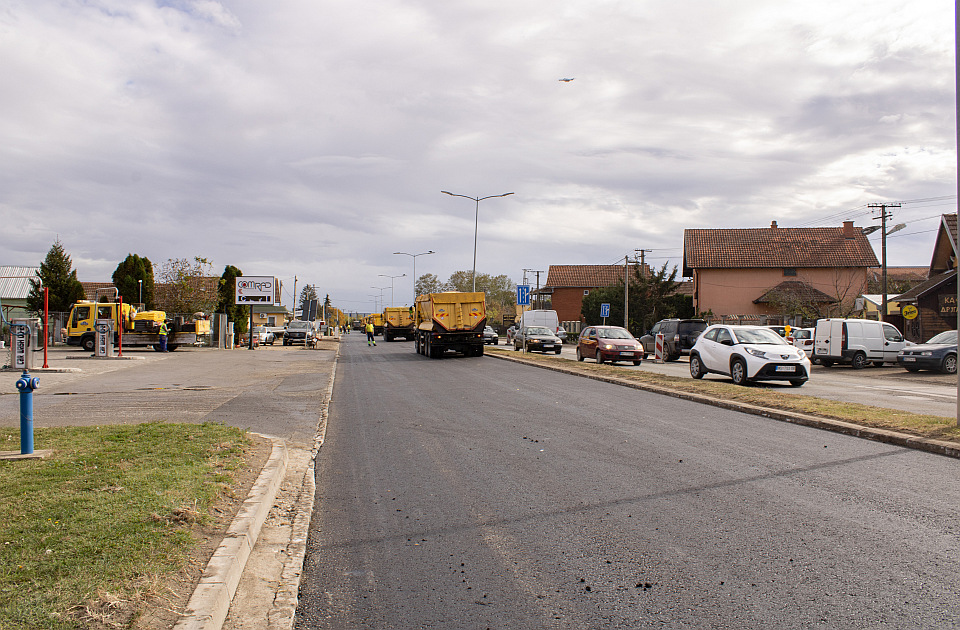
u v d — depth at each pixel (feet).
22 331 65.77
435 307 97.40
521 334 126.11
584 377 63.57
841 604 12.41
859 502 19.22
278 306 293.64
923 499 19.51
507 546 15.97
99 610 10.82
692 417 36.29
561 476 22.74
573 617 12.09
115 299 147.84
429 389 52.90
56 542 13.66
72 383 55.16
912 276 269.23
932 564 14.37
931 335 101.35
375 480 22.63
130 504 16.46
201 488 18.47
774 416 35.76
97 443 24.85
